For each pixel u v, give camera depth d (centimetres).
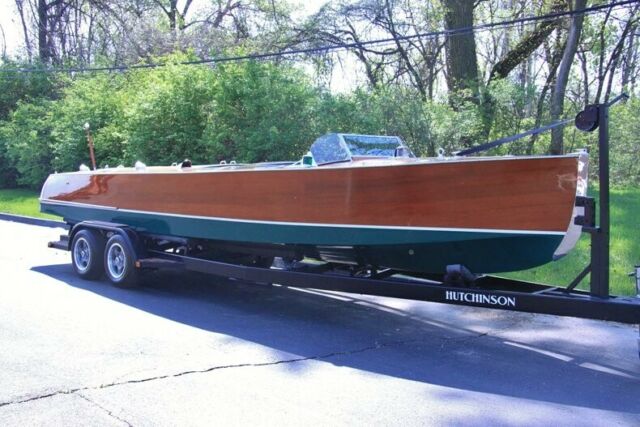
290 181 679
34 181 2431
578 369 554
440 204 570
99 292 839
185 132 1725
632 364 570
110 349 580
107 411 435
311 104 1608
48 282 898
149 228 870
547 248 538
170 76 1761
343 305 796
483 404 468
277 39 2466
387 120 1636
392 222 601
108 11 3281
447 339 648
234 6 3095
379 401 470
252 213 721
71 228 981
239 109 1656
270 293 863
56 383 487
